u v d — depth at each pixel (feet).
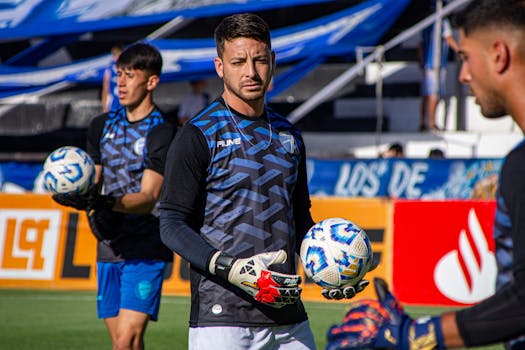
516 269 18.67
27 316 74.79
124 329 43.75
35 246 92.12
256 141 31.04
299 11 136.98
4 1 116.26
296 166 31.99
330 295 29.55
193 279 31.30
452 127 128.57
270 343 30.94
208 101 118.42
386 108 130.41
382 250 84.07
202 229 30.68
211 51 109.81
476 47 19.66
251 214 30.58
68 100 138.10
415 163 100.17
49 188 41.22
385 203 84.89
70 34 118.83
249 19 30.66
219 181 30.50
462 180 98.78
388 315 20.18
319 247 29.35
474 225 81.05
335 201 86.58
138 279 44.16
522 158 19.01
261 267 27.40
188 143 30.07
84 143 129.18
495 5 19.24
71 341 63.36
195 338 31.09
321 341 62.69
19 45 132.98
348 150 125.08
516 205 18.84
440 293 81.71
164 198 29.99
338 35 105.19
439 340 19.35
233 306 30.40
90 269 91.25
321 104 132.67
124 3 110.73
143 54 44.34
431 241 82.48
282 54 104.42
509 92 19.40
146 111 45.50
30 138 130.00
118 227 44.50
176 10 107.04
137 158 44.91
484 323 18.80
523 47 19.01
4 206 93.04
